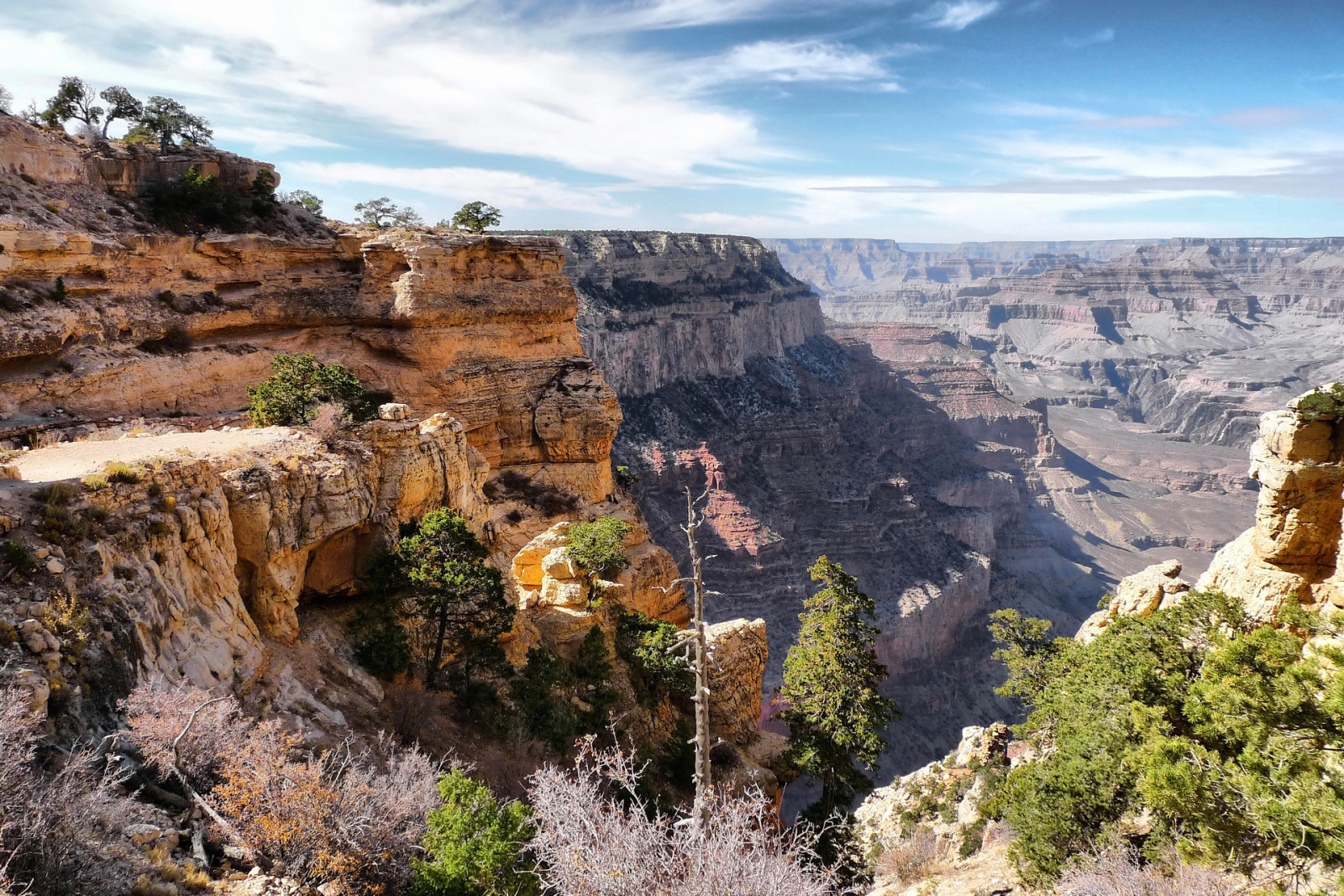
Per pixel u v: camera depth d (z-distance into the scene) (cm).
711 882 1498
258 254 6075
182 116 7662
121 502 2397
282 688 2558
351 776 1862
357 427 3772
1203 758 1964
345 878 1666
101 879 1349
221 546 2680
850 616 4238
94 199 5606
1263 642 2064
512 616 3366
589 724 3516
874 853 3831
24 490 2302
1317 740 1834
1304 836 1659
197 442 3359
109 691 1927
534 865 1728
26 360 4488
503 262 6744
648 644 4378
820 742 4141
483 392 6494
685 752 3759
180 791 1795
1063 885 2375
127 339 5141
